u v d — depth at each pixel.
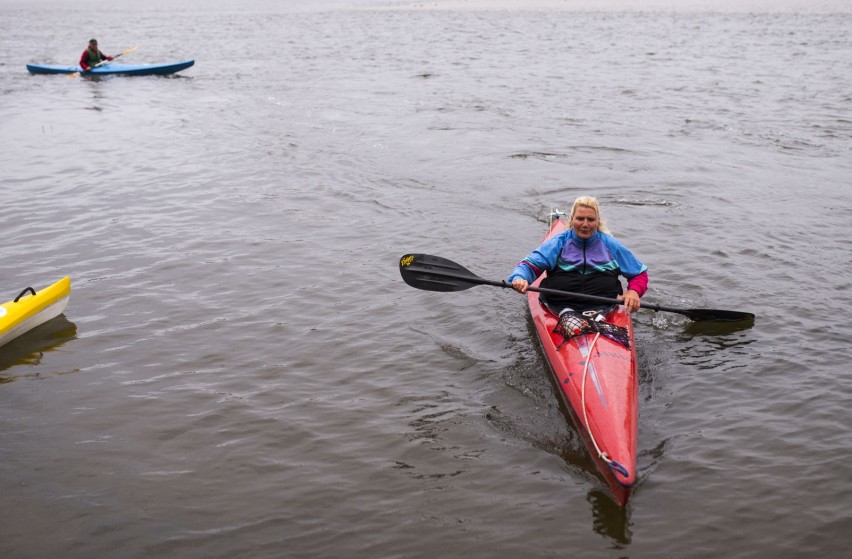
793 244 8.02
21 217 9.20
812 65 19.25
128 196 9.98
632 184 10.28
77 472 4.69
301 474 4.66
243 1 50.09
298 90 17.59
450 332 6.40
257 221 9.00
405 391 5.55
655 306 6.11
